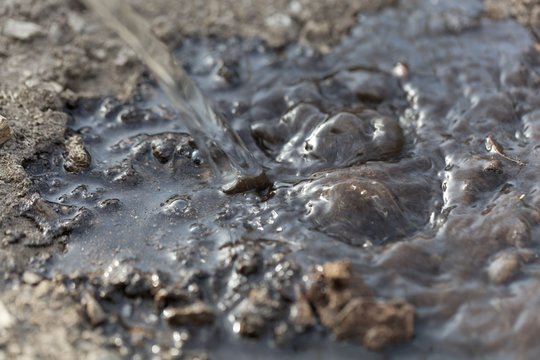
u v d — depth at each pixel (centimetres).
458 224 50
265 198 52
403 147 54
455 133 54
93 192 52
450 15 61
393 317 47
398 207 51
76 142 54
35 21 60
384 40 60
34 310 48
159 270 49
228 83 58
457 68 58
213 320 48
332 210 50
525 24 60
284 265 49
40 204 51
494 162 52
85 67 58
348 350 47
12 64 57
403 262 49
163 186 53
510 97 56
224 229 51
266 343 47
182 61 59
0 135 53
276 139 55
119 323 48
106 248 50
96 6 61
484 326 47
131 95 57
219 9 61
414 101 57
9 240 50
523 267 49
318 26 60
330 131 54
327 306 47
